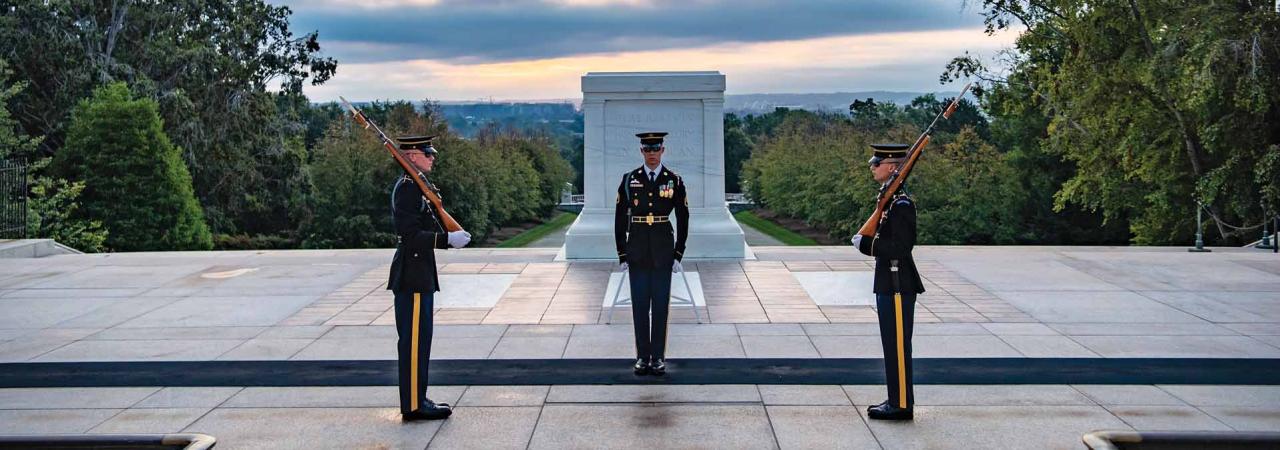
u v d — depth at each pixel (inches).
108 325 301.4
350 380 231.8
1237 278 381.1
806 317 304.5
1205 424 193.3
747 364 243.9
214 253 489.4
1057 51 1139.9
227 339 279.4
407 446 184.1
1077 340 270.2
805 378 230.1
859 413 202.5
